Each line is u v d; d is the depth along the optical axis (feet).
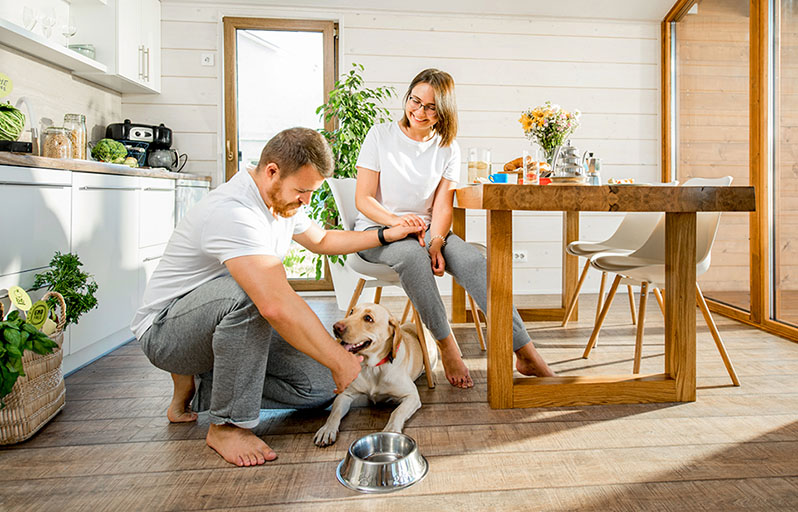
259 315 4.58
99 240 7.93
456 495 4.16
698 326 10.04
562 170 6.22
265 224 4.63
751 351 8.24
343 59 13.03
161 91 12.69
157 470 4.54
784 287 9.33
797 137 8.96
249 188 4.61
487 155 8.33
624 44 13.78
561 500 4.09
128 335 9.13
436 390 6.51
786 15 9.34
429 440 5.11
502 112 13.50
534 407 5.94
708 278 11.97
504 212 5.78
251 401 4.73
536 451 4.89
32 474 4.47
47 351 4.80
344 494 4.16
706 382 6.79
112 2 10.74
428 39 13.21
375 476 4.26
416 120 6.95
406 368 6.07
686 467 4.58
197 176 11.96
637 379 6.11
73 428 5.43
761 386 6.61
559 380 6.09
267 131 13.17
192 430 5.39
